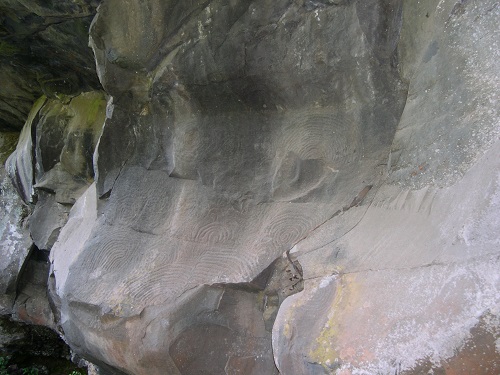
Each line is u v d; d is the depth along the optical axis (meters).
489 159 1.83
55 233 5.55
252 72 2.99
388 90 2.61
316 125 2.95
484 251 1.67
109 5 3.07
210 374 2.89
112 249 3.61
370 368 1.85
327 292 2.35
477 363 1.58
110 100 3.72
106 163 3.85
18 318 6.29
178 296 3.06
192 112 3.38
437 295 1.77
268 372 2.83
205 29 2.97
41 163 5.49
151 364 3.03
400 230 2.24
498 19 1.96
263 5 2.80
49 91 5.45
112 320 3.18
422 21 2.35
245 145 3.26
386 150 2.67
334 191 2.87
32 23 4.35
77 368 7.36
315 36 2.73
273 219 3.07
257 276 2.90
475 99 2.03
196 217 3.38
